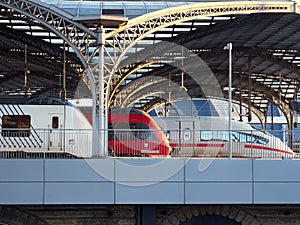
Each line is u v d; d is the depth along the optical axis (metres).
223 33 50.59
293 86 76.88
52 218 26.41
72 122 34.25
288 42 55.69
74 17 32.38
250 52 57.88
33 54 53.25
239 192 26.22
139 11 40.75
